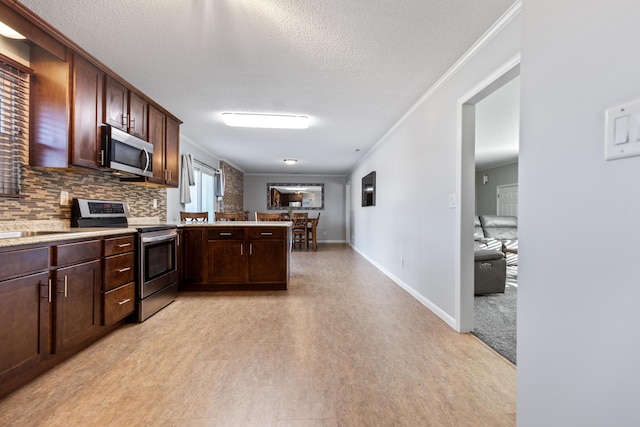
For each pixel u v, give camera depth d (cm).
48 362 179
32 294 165
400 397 155
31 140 214
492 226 591
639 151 56
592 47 66
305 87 291
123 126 270
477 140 477
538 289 81
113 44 220
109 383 166
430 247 294
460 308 238
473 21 191
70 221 255
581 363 68
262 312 285
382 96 311
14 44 202
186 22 194
